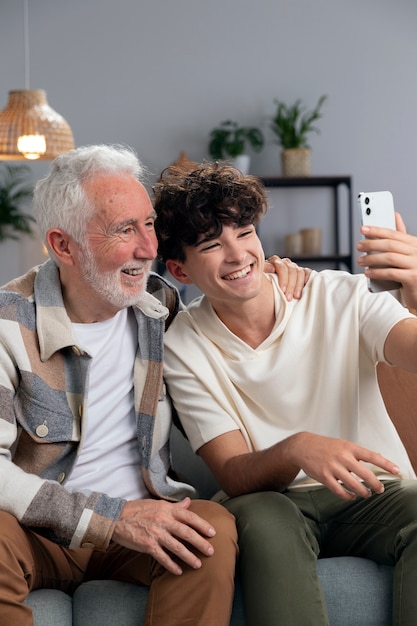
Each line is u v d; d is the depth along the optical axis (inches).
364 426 72.4
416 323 68.5
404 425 80.6
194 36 259.6
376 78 261.1
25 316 68.5
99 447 69.3
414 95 261.1
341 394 71.7
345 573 65.4
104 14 258.2
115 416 70.1
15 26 257.3
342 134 262.4
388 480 70.6
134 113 260.5
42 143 179.8
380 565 67.0
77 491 62.6
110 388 70.2
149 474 69.6
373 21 259.9
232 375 73.1
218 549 60.4
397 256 63.4
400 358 68.3
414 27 259.9
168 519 60.6
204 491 81.4
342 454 61.5
